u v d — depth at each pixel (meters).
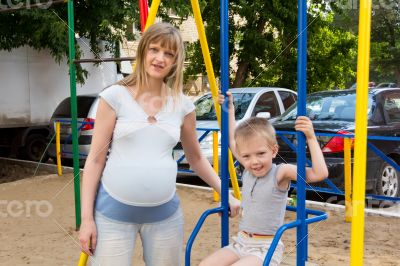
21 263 4.64
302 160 2.48
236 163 7.26
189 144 2.75
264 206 2.74
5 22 9.84
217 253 2.82
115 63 12.41
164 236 2.53
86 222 2.41
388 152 6.77
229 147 2.98
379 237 5.39
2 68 10.57
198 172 2.88
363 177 2.28
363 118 2.26
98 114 2.43
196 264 4.57
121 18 10.84
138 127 2.38
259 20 14.98
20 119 10.91
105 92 2.41
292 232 5.59
